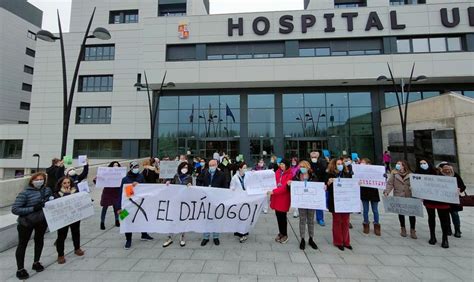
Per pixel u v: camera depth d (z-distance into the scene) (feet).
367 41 70.59
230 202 18.48
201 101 76.18
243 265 14.56
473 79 67.41
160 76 72.84
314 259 15.34
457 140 43.14
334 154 70.64
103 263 14.94
